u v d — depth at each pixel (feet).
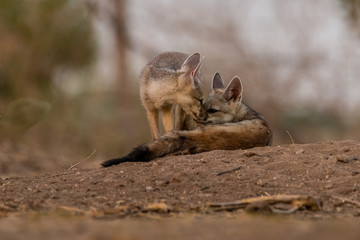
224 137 37.09
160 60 47.60
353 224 23.61
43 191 30.30
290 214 25.96
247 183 30.25
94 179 31.78
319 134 93.50
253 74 98.32
